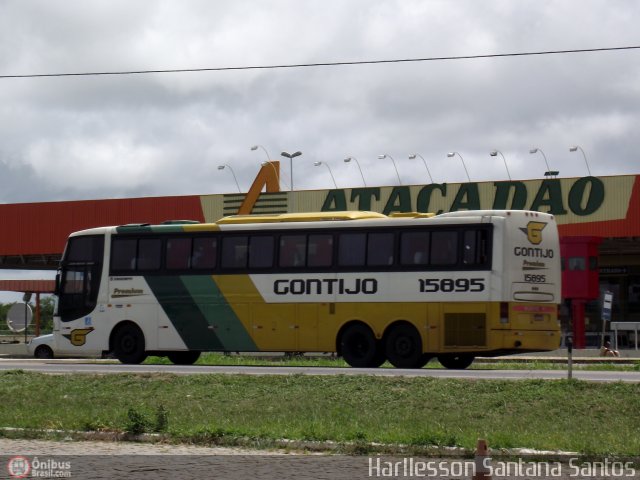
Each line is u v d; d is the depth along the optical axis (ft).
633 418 55.83
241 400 64.75
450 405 60.64
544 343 92.53
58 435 50.19
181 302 103.09
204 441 47.55
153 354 107.65
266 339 99.30
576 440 46.16
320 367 92.68
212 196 216.95
